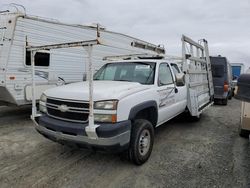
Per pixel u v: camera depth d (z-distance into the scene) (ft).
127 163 14.14
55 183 11.80
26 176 12.48
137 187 11.53
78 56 29.35
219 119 27.07
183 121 24.54
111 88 13.41
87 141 12.02
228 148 17.06
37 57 24.68
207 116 28.76
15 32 22.61
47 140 18.16
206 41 27.73
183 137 19.62
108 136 11.71
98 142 11.78
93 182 11.95
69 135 12.48
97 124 12.07
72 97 12.77
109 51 31.09
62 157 14.96
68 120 12.87
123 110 12.41
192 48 23.17
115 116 12.07
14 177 12.35
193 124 24.12
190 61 22.33
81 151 15.90
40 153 15.60
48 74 26.13
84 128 12.00
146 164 14.06
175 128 22.49
